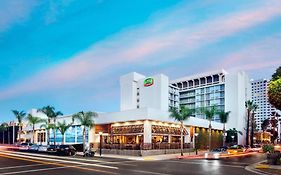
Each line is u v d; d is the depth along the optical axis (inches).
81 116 2025.1
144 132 2003.0
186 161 1334.9
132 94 4151.1
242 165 1133.7
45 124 2807.6
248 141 3973.9
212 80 4485.7
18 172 799.7
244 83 4328.3
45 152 1873.8
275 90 956.6
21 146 2281.0
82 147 2135.8
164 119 2135.8
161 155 1784.0
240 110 4092.0
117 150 1862.7
